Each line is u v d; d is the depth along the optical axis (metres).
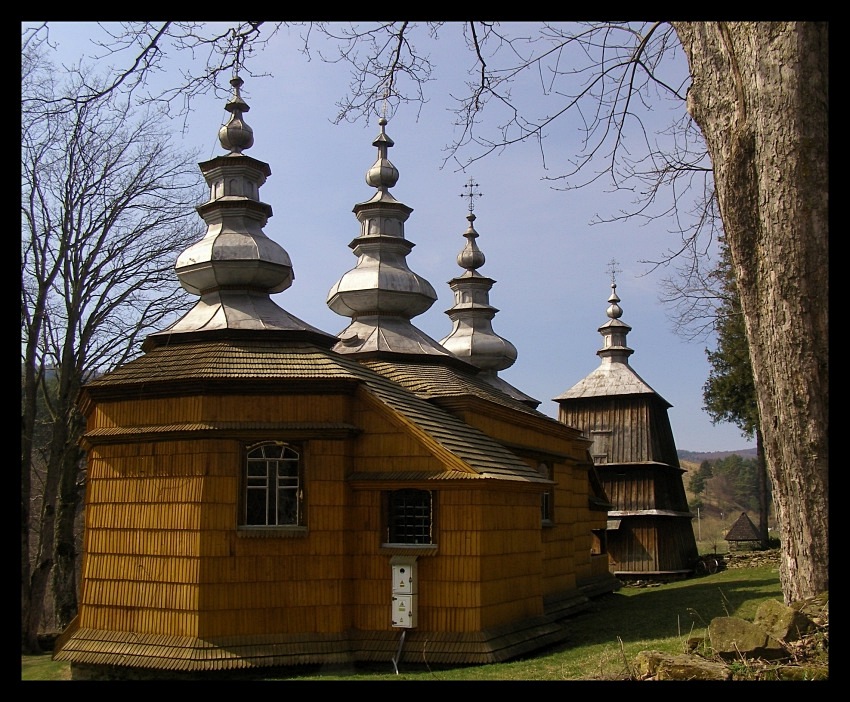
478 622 17.66
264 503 18.11
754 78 11.27
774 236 11.18
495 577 18.56
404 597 17.84
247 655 16.84
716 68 11.84
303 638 17.50
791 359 11.11
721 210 12.02
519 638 18.75
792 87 10.92
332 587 17.97
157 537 17.67
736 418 47.28
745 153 11.50
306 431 18.19
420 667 17.52
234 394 18.19
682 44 12.49
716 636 11.12
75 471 29.23
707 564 44.31
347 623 18.08
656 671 11.06
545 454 26.89
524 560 20.39
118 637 17.55
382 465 18.72
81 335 28.80
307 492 18.19
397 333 26.42
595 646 19.28
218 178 22.86
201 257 21.58
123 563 18.00
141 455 18.23
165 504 17.73
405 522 18.67
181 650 16.69
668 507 45.62
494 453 20.92
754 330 11.76
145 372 18.86
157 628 17.23
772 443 11.54
